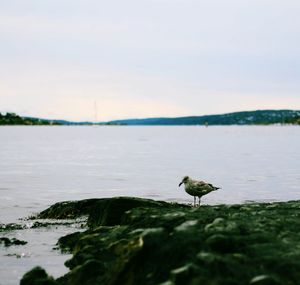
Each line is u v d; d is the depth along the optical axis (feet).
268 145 464.65
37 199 121.19
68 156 306.14
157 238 45.85
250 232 49.16
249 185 154.51
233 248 44.96
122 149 394.73
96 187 149.38
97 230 65.36
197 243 44.52
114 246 52.34
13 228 81.35
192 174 190.08
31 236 75.46
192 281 38.22
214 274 39.32
